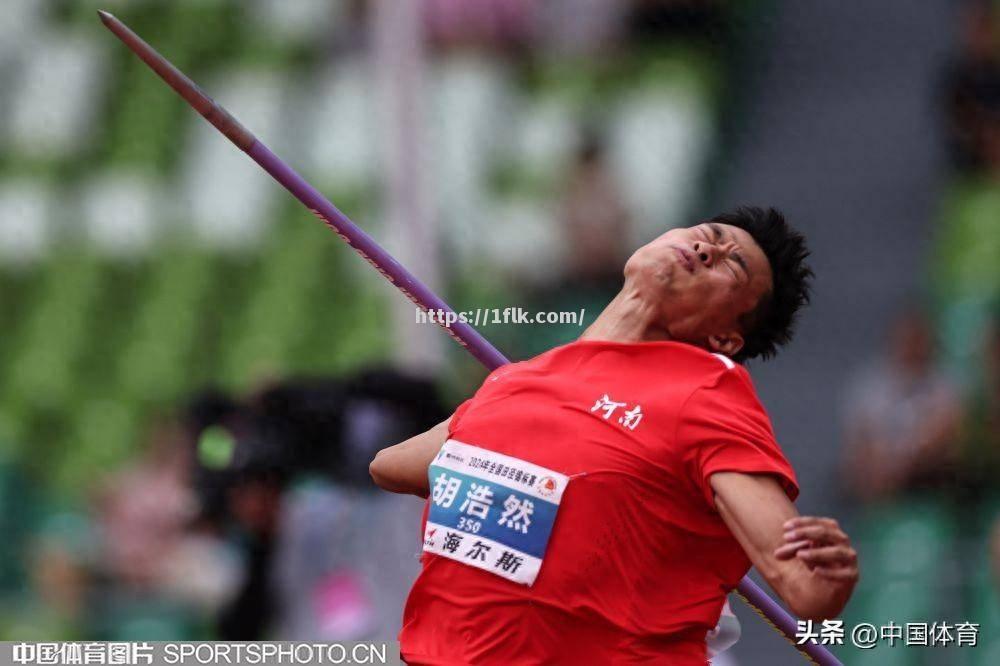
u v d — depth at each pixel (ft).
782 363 107.55
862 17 135.85
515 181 125.90
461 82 132.98
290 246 133.08
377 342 121.80
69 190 141.38
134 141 143.95
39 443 122.93
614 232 113.29
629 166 125.08
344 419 49.60
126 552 85.30
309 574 49.67
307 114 139.44
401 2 82.23
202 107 32.04
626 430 29.07
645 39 135.95
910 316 100.07
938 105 122.52
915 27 134.21
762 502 27.89
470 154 127.95
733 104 130.52
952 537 88.99
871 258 114.21
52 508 114.01
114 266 136.56
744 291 31.42
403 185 81.41
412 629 30.25
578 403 29.58
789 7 137.69
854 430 96.89
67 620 85.46
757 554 27.63
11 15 153.99
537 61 135.74
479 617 28.94
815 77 131.54
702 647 29.89
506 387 30.48
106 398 126.21
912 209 117.19
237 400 51.62
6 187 142.00
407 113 81.82
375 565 48.91
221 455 50.49
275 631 50.16
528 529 28.76
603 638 28.66
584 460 28.91
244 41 148.25
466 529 29.22
